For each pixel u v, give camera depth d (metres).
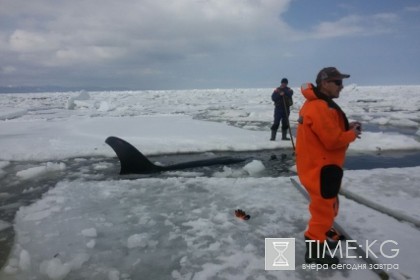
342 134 2.42
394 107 28.09
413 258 2.88
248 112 22.69
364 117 19.23
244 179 5.41
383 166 7.44
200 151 9.05
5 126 14.66
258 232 3.51
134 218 4.00
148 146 9.16
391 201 4.18
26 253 3.12
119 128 12.66
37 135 11.59
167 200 4.56
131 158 6.62
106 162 7.82
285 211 4.04
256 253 3.10
